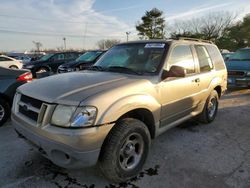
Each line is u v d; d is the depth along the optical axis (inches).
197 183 118.3
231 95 335.9
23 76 208.4
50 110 101.5
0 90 193.2
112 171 109.7
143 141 122.6
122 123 111.4
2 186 114.6
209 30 1758.1
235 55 397.7
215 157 145.5
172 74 132.6
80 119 96.9
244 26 1777.8
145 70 139.1
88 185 116.7
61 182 118.9
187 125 202.5
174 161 140.1
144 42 159.9
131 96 113.7
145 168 131.8
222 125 204.2
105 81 119.8
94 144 99.2
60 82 119.8
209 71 190.2
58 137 97.0
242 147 160.2
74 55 637.3
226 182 119.3
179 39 163.9
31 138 109.1
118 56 158.4
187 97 159.8
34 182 118.4
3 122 197.5
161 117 137.4
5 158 141.0
